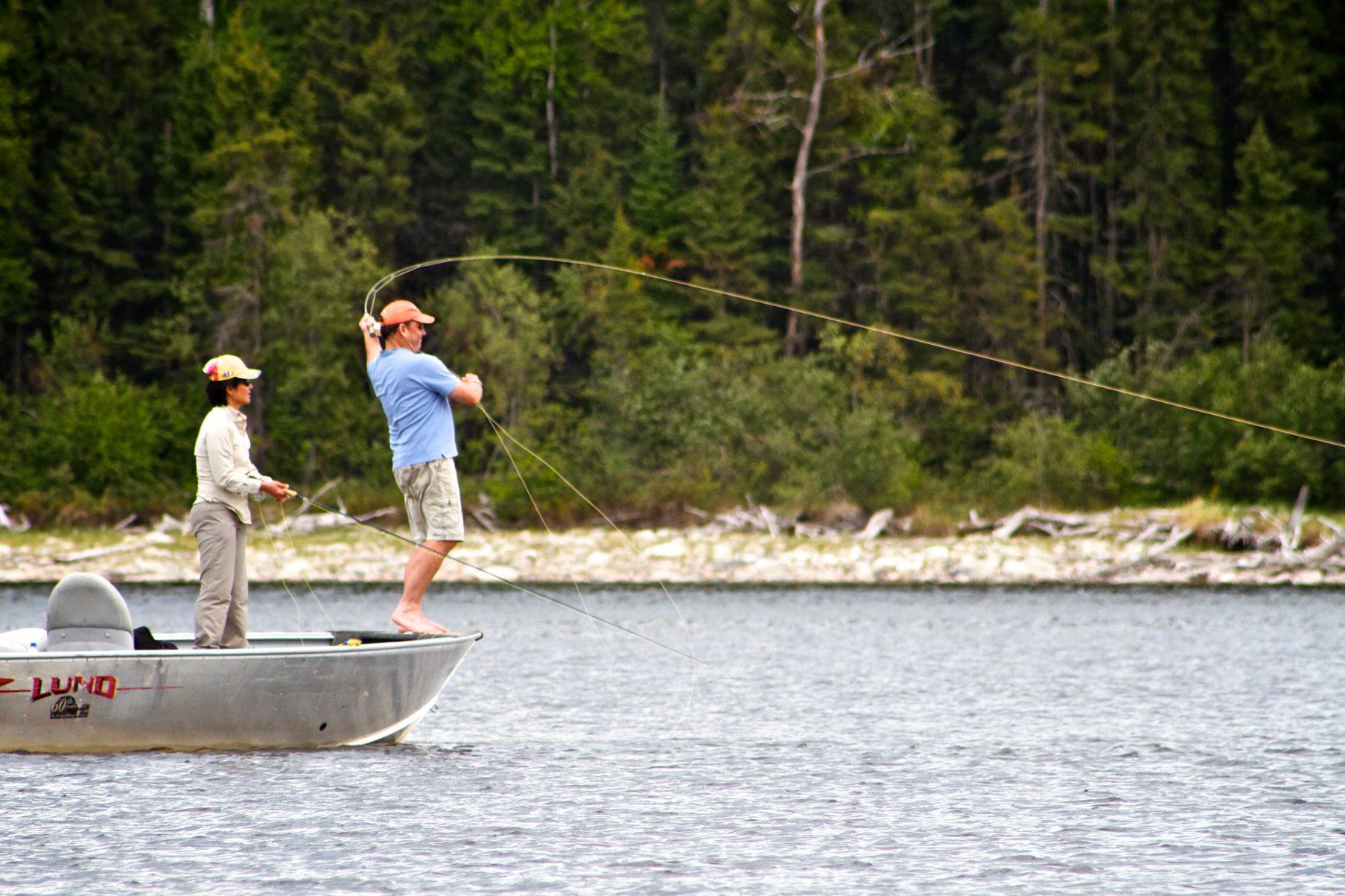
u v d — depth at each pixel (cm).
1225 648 4684
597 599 6594
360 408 11781
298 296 11400
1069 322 13062
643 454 10962
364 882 1870
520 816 2241
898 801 2389
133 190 12800
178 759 2525
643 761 2727
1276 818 2273
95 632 2523
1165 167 13125
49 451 10325
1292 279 12550
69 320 11794
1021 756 2800
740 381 11100
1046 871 1948
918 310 12812
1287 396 10544
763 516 9275
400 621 2727
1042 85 13275
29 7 12731
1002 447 10869
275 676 2519
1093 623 5497
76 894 1814
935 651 4650
